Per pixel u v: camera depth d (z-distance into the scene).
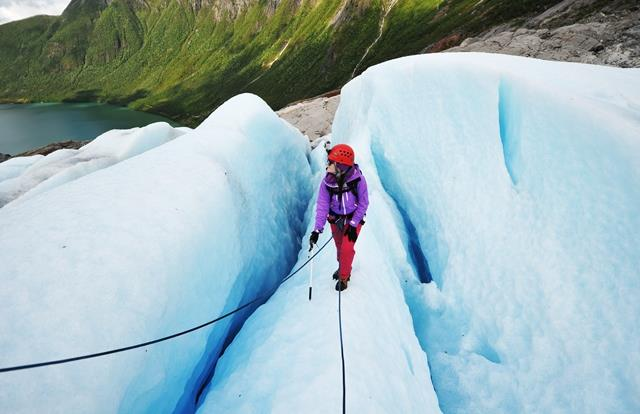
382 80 8.48
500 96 5.88
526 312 4.31
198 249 4.20
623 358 3.49
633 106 4.69
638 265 3.64
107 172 4.96
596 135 4.33
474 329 4.73
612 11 25.23
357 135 8.79
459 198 5.88
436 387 4.45
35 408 2.37
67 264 3.16
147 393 3.20
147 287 3.39
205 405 3.48
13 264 3.05
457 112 6.47
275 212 7.18
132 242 3.59
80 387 2.60
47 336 2.66
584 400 3.55
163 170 5.06
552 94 4.96
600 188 4.14
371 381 3.13
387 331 3.92
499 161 5.46
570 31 21.16
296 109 32.16
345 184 3.44
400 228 6.52
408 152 7.42
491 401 4.09
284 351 3.57
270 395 3.16
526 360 4.09
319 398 2.90
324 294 4.15
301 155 10.25
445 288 5.38
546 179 4.70
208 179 5.14
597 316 3.77
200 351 3.98
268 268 6.11
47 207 3.88
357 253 4.92
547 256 4.36
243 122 7.69
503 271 4.73
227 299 4.66
